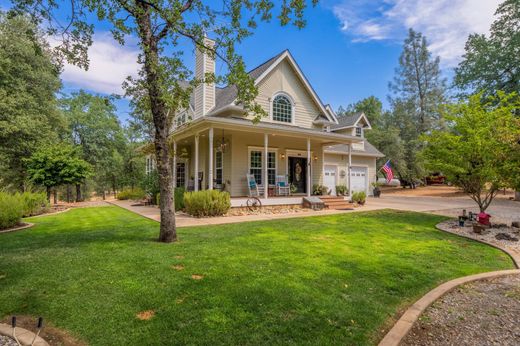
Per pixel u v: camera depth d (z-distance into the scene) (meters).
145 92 6.22
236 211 11.17
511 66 16.95
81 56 5.30
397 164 26.39
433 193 23.33
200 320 2.81
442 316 3.16
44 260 4.60
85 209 13.21
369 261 4.85
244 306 3.10
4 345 2.44
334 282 3.87
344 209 12.85
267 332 2.63
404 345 2.58
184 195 10.59
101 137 25.38
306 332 2.66
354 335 2.65
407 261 4.93
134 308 3.03
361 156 21.81
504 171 7.96
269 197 12.76
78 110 25.09
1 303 3.13
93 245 5.61
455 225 8.68
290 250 5.43
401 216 10.49
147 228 7.58
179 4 5.13
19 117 15.63
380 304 3.29
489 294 3.77
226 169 13.62
